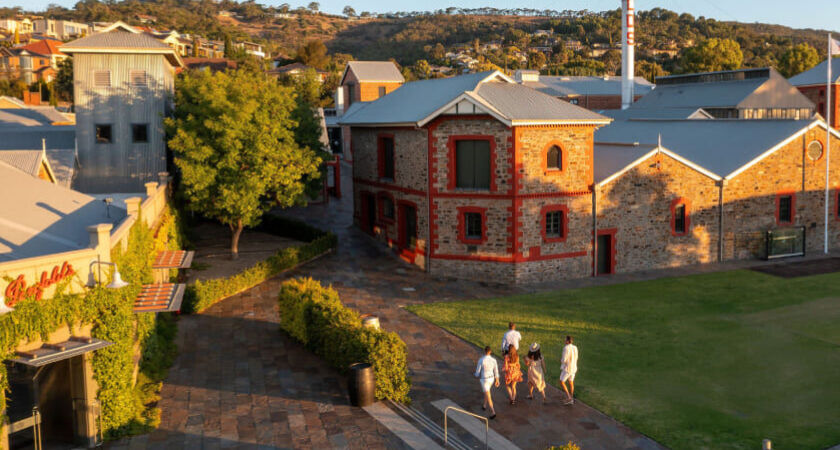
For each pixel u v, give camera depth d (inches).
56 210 911.7
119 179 1662.2
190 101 1526.8
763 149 1567.4
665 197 1471.5
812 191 1636.3
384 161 1676.9
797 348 961.5
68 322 648.4
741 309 1165.7
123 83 1641.2
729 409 761.0
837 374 861.2
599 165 1478.8
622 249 1446.9
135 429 703.1
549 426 720.3
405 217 1579.7
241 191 1440.7
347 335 848.9
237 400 787.4
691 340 1003.3
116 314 685.3
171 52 1636.3
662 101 2721.5
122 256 759.1
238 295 1258.6
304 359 925.8
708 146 1684.3
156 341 921.5
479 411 759.7
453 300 1240.8
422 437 692.7
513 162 1330.0
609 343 995.3
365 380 763.4
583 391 816.3
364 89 3233.3
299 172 1515.7
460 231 1400.1
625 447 671.1
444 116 1378.0
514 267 1358.3
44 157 1355.8
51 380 675.4
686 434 698.2
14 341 588.7
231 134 1391.5
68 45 1593.3
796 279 1376.7
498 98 1397.6
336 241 1657.2
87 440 673.6
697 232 1517.0
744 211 1558.8
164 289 855.1
